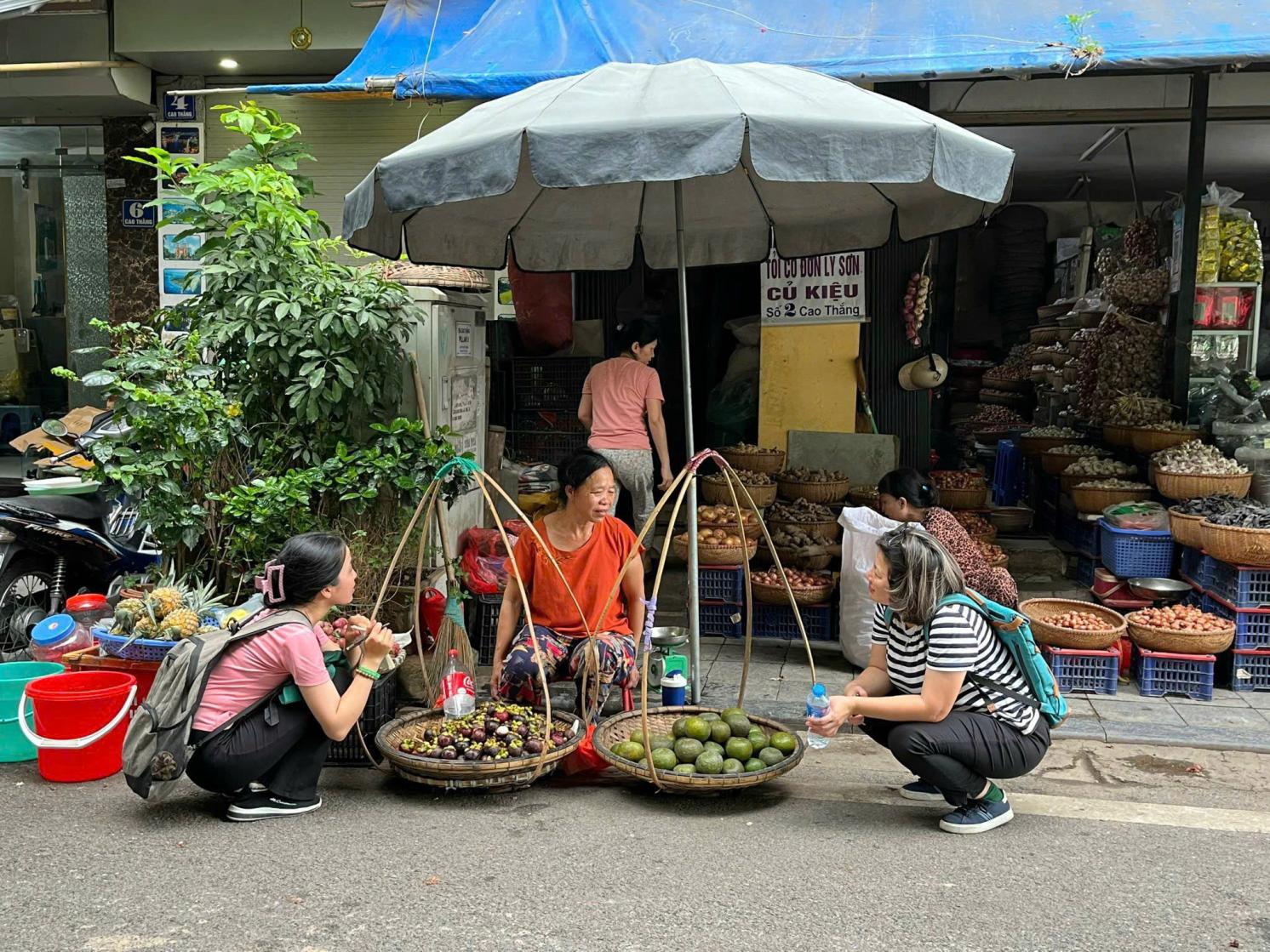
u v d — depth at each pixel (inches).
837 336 287.4
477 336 267.6
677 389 342.3
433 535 228.7
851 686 156.3
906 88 272.7
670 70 172.9
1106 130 313.4
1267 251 346.9
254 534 206.1
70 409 413.7
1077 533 278.7
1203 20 232.5
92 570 235.6
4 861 137.0
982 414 437.4
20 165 391.5
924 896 127.8
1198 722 192.1
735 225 243.0
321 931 119.0
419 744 159.6
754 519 255.0
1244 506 217.0
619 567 180.7
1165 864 137.6
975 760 144.7
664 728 172.2
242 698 147.6
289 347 218.4
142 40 322.7
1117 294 300.4
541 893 128.1
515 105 172.9
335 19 316.8
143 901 126.0
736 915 122.8
